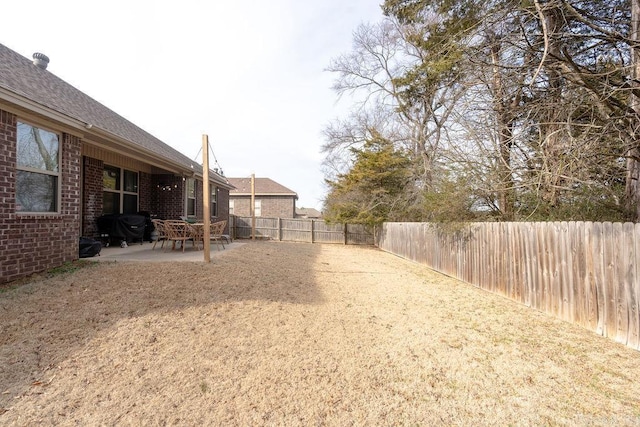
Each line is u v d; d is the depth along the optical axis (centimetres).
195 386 271
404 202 1628
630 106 517
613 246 404
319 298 542
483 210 848
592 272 435
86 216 844
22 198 519
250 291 513
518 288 595
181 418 233
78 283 473
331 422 238
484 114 748
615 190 614
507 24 621
